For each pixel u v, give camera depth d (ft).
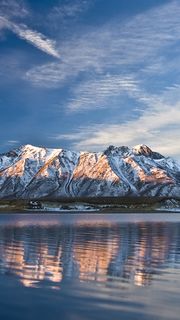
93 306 71.56
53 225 321.11
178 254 136.67
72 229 269.85
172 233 240.32
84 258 124.77
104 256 130.21
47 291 80.84
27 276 94.48
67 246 158.51
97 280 91.66
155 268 107.55
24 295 77.71
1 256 126.00
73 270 103.40
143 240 190.60
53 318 65.57
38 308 70.18
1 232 236.22
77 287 84.53
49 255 130.11
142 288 84.53
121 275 97.76
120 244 169.68
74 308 70.38
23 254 131.64
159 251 145.59
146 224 351.46
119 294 79.61
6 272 98.89
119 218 502.79
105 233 235.40
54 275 96.48
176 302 74.64
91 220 432.66
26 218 490.08
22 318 65.41
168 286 86.53
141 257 128.98
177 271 103.35
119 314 67.67
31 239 187.93
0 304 72.13
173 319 65.72
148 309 70.38
